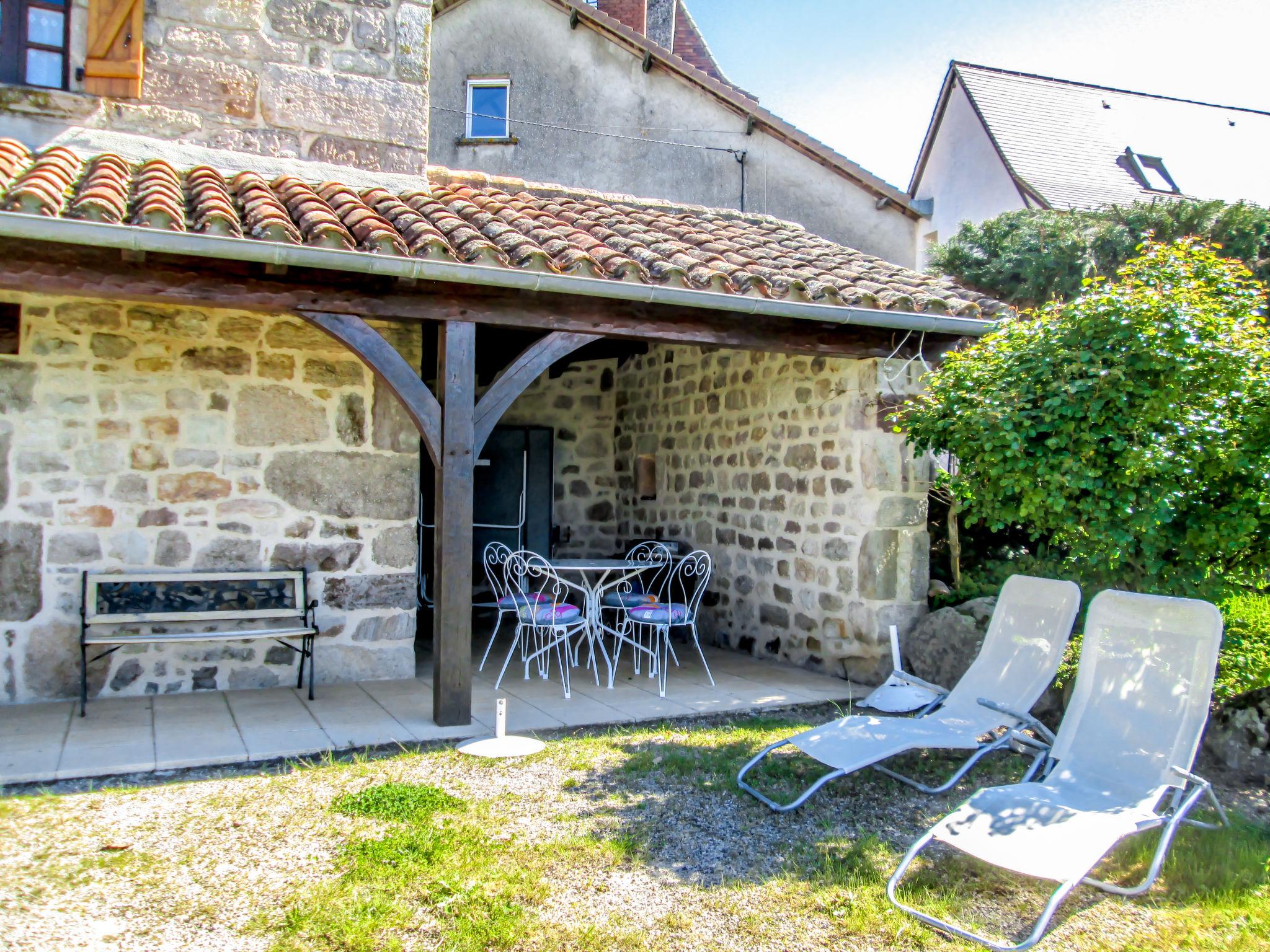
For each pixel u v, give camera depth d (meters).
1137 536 4.10
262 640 5.39
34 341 4.95
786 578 6.49
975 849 2.75
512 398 4.62
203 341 5.27
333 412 5.55
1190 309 3.94
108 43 5.39
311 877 2.88
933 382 4.79
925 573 5.79
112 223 3.69
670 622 5.86
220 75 5.66
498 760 4.05
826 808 3.62
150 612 5.02
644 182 11.20
